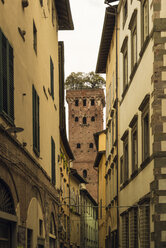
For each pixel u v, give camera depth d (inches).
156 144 725.3
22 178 673.6
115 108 1357.0
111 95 1524.4
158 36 744.3
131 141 983.6
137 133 906.7
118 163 1233.4
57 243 1131.3
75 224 2450.8
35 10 848.9
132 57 1000.9
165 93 733.9
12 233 618.2
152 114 743.7
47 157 979.3
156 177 717.3
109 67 1606.8
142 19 873.5
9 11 614.5
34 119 789.9
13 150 616.1
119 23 1252.5
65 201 1903.3
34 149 775.7
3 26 574.2
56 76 1207.6
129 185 1018.7
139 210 861.2
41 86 908.0
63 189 1836.9
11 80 607.2
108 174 1648.6
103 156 2001.7
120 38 1222.9
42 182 872.9
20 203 653.3
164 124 728.3
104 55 1678.2
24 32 697.0
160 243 700.7
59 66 1386.6
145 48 826.8
